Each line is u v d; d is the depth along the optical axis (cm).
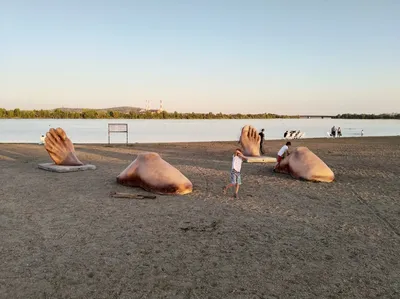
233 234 712
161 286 495
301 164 1340
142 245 646
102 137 4350
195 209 890
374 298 474
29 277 516
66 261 574
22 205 911
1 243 647
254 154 1938
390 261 596
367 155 2169
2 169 1509
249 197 1030
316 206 941
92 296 465
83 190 1091
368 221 816
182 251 621
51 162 1731
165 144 2922
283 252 626
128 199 984
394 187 1199
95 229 730
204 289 489
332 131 4028
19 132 5409
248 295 475
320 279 526
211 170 1547
